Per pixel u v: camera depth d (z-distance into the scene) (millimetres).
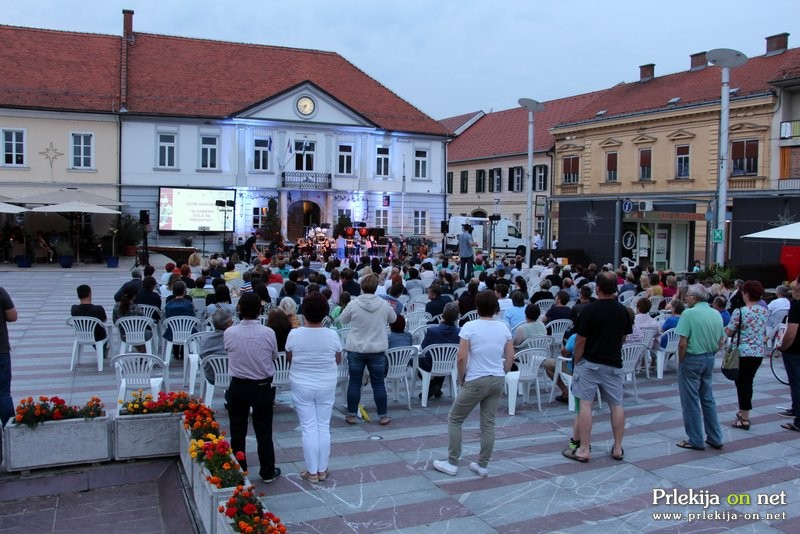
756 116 33062
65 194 29016
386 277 17469
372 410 8844
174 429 6617
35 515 5770
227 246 34844
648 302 11008
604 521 5691
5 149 33000
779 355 13352
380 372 8180
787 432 8203
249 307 6172
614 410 7078
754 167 33188
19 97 32844
